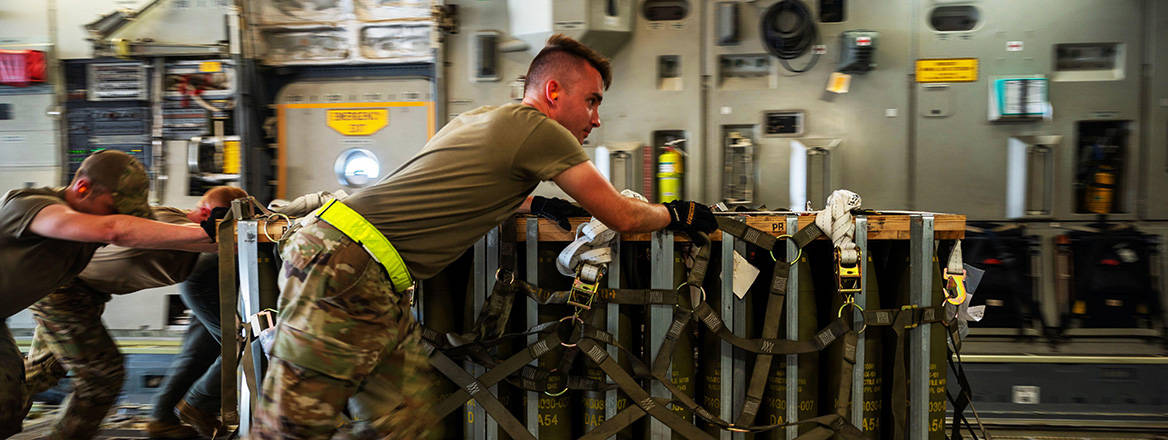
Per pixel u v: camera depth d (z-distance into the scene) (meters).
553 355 2.56
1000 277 3.79
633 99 3.97
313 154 4.28
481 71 3.94
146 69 4.21
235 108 4.12
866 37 3.72
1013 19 3.77
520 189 2.16
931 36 3.81
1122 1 3.71
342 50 4.15
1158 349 3.72
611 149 3.94
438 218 2.07
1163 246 3.73
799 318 2.49
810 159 3.85
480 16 3.95
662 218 2.26
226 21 4.08
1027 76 3.77
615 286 2.47
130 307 4.21
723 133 3.95
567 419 2.60
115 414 3.80
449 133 2.14
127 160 2.67
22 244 2.53
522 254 2.62
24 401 2.80
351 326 2.00
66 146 4.29
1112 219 3.80
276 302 2.57
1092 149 3.85
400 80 4.20
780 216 2.47
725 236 2.46
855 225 2.44
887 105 3.85
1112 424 3.64
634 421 2.52
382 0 4.05
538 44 3.86
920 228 2.46
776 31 3.82
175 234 2.47
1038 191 3.79
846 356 2.43
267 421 2.02
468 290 2.59
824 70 3.87
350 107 4.24
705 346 2.62
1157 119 3.73
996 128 3.81
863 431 2.50
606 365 2.44
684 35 3.92
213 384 3.16
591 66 2.24
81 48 4.22
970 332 3.83
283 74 4.27
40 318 2.89
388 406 2.17
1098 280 3.75
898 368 2.45
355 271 2.01
